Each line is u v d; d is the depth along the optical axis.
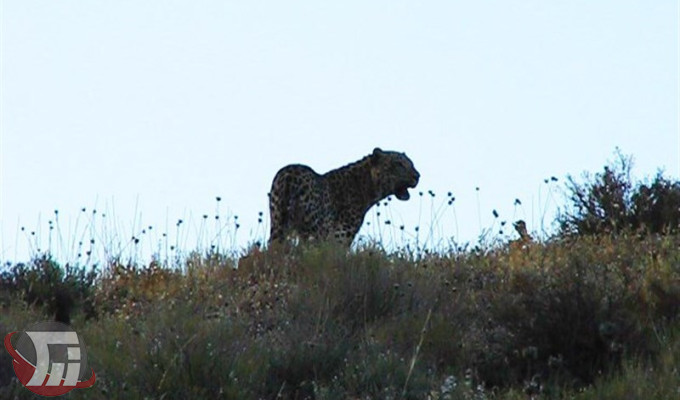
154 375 34.38
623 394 33.09
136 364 35.09
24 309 40.34
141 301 44.31
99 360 35.41
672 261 43.97
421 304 42.06
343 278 42.78
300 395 35.31
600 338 36.53
